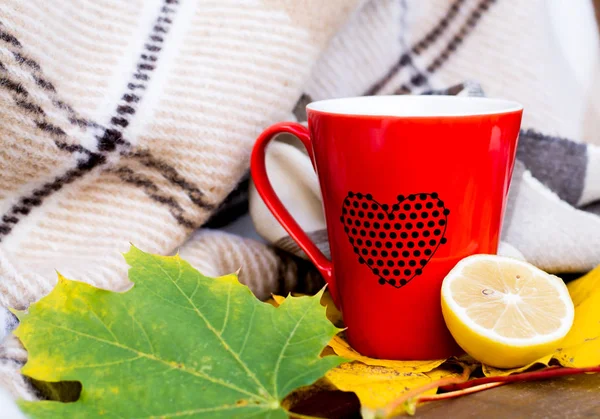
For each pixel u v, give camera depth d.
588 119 0.49
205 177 0.40
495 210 0.36
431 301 0.37
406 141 0.34
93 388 0.31
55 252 0.38
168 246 0.40
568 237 0.41
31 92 0.36
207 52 0.40
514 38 0.47
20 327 0.32
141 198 0.40
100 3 0.39
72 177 0.38
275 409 0.31
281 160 0.43
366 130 0.34
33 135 0.36
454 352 0.37
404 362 0.37
